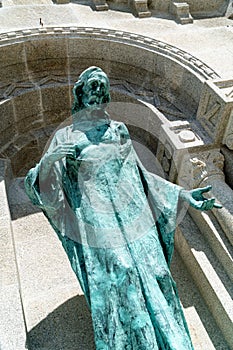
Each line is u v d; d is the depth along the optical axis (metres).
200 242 4.68
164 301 3.41
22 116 5.82
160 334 3.30
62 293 4.38
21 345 3.56
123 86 5.95
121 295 3.29
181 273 4.77
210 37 6.30
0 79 5.80
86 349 3.95
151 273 3.46
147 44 5.82
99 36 5.86
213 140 5.01
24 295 4.34
